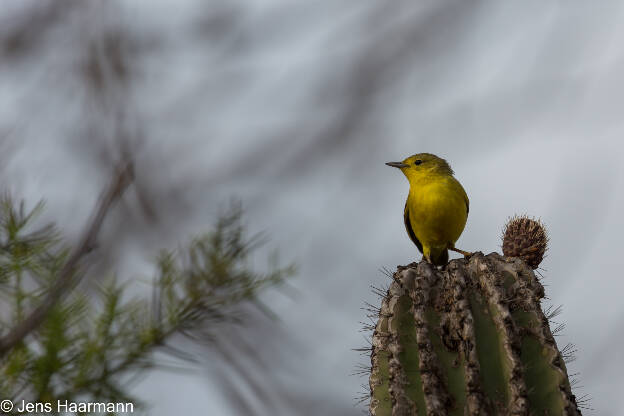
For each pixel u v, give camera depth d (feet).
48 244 10.30
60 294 9.53
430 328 28.12
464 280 28.71
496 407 26.48
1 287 9.75
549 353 27.48
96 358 9.56
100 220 10.60
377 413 27.43
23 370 9.37
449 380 27.17
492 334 27.71
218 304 10.00
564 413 26.45
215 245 10.10
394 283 29.66
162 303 9.95
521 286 28.84
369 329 30.89
